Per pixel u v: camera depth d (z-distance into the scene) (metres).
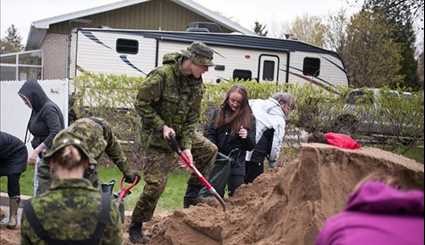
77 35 15.37
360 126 12.42
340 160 4.41
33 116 6.81
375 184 2.22
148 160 5.96
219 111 7.03
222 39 15.94
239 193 6.45
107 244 3.51
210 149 6.31
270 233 4.85
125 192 5.49
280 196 4.96
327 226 2.19
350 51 28.42
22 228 3.45
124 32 15.47
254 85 12.80
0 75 25.69
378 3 13.72
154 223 7.01
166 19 25.14
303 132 12.22
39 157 6.57
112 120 12.20
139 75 15.50
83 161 3.54
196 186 6.60
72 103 12.46
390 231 2.06
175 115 5.87
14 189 7.46
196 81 5.89
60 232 3.39
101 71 15.46
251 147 6.99
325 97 12.61
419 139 12.08
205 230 5.66
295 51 16.50
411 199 2.09
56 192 3.44
